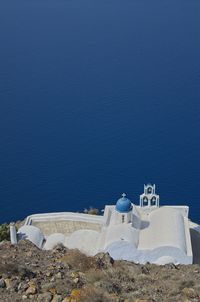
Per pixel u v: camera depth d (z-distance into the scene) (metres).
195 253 60.34
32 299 26.09
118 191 98.81
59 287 27.25
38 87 163.00
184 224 59.47
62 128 130.62
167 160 111.12
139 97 151.12
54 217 68.94
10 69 182.38
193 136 123.19
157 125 130.25
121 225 56.50
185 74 172.25
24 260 32.91
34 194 99.00
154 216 59.78
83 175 105.38
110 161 111.25
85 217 68.69
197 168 106.94
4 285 27.17
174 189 98.94
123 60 190.88
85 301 26.09
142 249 53.34
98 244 55.12
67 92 157.38
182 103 145.38
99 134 125.50
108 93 155.25
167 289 29.62
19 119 137.25
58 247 37.31
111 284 28.67
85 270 31.17
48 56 197.50
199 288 30.08
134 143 119.88
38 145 120.69
